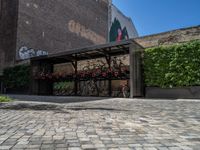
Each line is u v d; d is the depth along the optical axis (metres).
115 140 3.71
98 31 40.06
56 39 31.14
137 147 3.34
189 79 13.50
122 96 16.62
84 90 19.08
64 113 6.46
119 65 17.23
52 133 4.12
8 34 26.86
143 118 5.69
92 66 19.03
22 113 6.43
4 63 26.52
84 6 37.19
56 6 31.66
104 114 6.30
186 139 3.79
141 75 15.45
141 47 15.66
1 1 28.19
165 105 8.80
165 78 14.38
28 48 27.14
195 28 14.59
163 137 3.92
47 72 20.72
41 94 20.69
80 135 4.00
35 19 28.36
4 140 3.65
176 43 15.28
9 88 23.62
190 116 6.00
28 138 3.77
